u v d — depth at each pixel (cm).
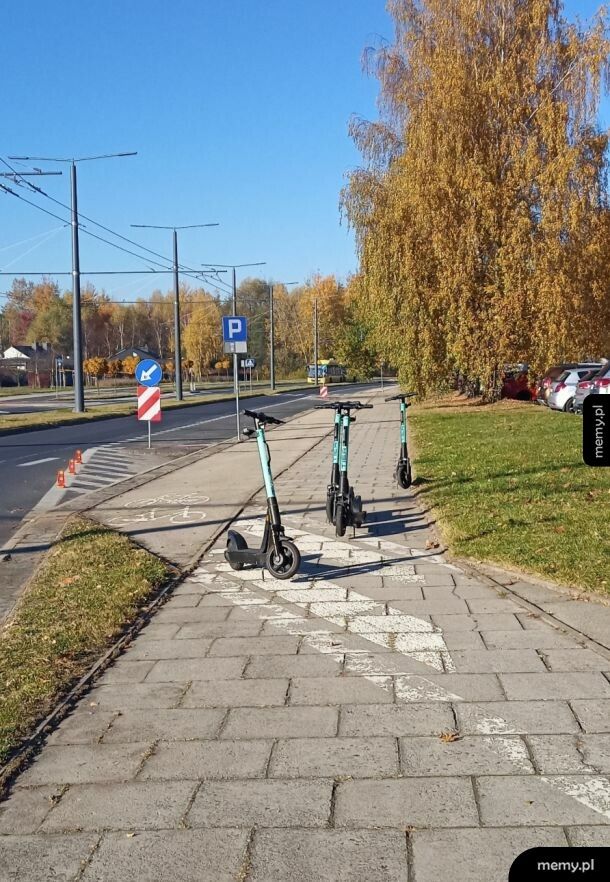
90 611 648
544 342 2514
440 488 1156
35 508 1286
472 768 379
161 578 743
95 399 5538
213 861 317
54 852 329
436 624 588
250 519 1033
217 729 433
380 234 2808
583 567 678
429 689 473
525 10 2605
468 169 2536
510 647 533
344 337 7894
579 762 380
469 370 2756
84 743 423
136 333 12744
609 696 452
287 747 408
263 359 11444
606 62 2500
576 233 2461
